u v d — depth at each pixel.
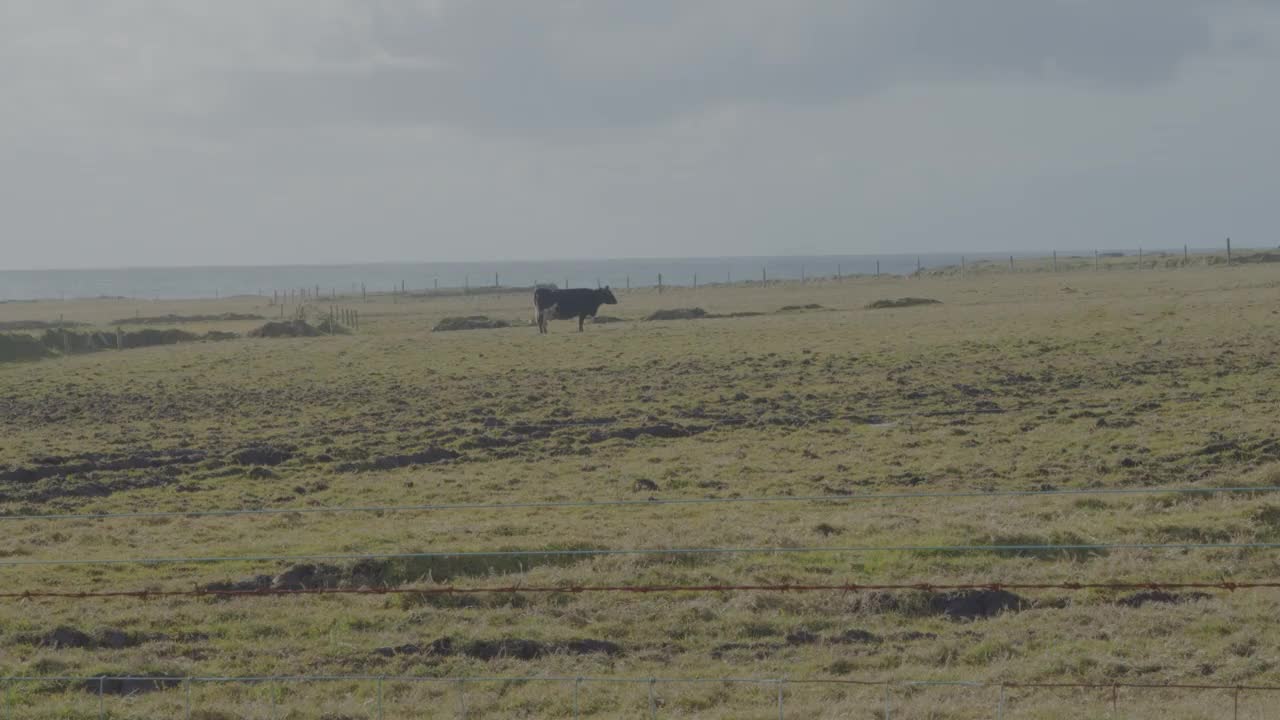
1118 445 33.31
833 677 15.45
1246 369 47.88
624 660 16.27
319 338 83.69
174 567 21.80
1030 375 50.09
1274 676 14.91
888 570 19.92
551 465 34.66
